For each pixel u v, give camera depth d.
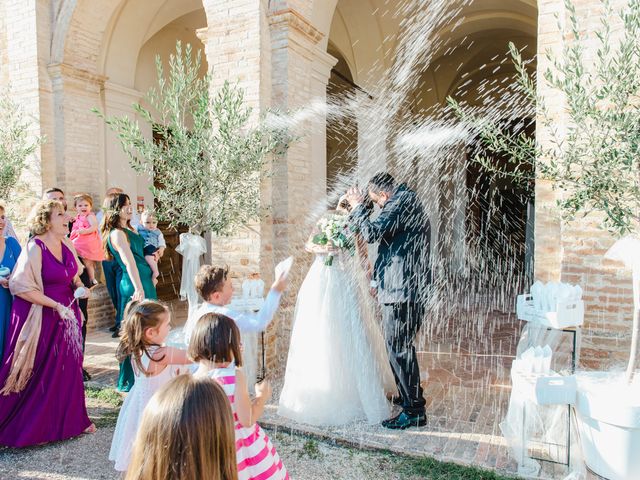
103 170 7.75
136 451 1.17
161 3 8.05
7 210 6.94
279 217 5.20
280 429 3.83
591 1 3.77
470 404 4.19
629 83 2.60
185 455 1.12
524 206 12.24
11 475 3.22
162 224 9.63
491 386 4.64
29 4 6.96
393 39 8.77
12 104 7.09
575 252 3.99
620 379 3.22
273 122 5.00
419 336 6.61
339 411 3.85
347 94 10.09
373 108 8.88
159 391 1.23
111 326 7.43
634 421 2.76
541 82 4.20
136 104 4.11
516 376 3.22
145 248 6.34
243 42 5.02
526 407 3.17
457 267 12.09
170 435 1.13
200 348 2.24
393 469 3.21
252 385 4.58
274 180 5.18
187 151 3.98
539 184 4.27
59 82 7.11
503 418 3.90
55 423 3.65
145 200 8.67
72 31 7.07
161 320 2.81
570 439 3.17
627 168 2.65
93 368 5.35
